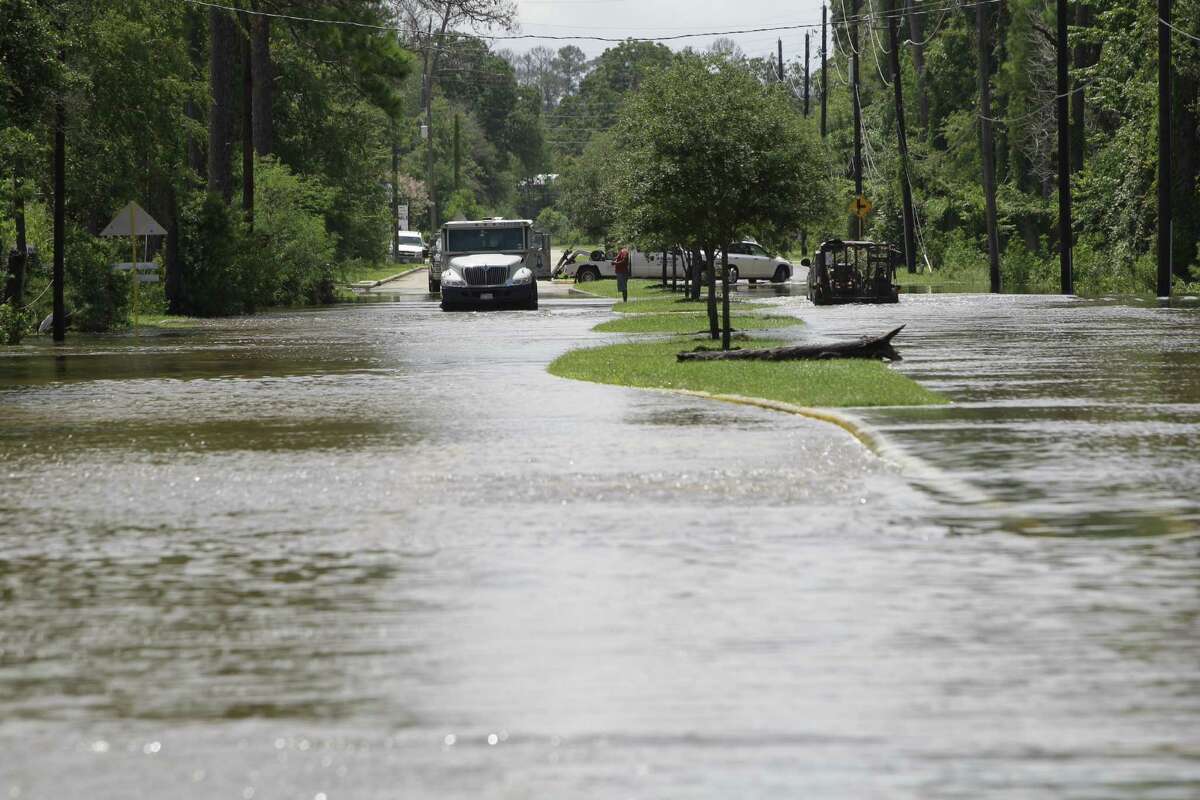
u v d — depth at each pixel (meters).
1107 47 160.38
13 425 47.34
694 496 31.97
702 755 15.92
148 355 79.50
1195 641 20.22
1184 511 29.72
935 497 31.56
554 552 26.42
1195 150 152.75
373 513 30.56
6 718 17.52
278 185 153.75
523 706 17.67
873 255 125.94
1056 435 40.78
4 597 23.66
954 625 21.17
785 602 22.58
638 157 79.38
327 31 174.00
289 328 104.69
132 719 17.42
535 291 125.56
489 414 48.28
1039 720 16.98
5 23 86.50
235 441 42.53
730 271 185.38
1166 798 14.62
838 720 17.03
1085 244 170.38
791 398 49.84
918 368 62.47
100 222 116.31
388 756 16.03
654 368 61.94
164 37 113.56
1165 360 65.81
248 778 15.41
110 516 30.84
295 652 20.20
